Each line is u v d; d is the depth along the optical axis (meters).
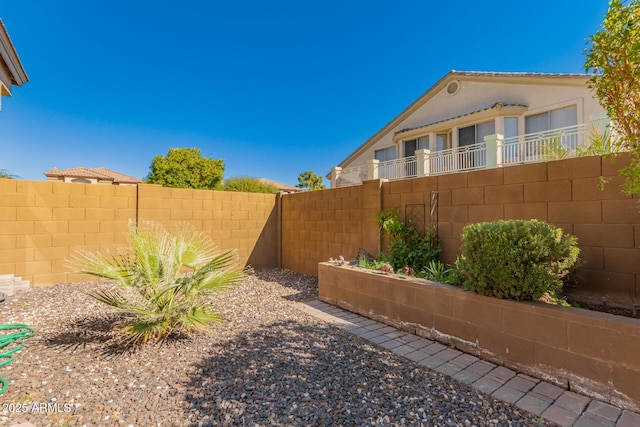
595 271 3.72
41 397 2.55
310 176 32.31
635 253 3.44
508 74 10.72
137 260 3.86
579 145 6.46
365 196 6.91
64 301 5.42
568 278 3.88
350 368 3.16
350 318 4.88
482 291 3.46
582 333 2.73
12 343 3.65
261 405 2.48
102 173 21.42
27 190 6.35
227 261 4.49
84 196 6.95
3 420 2.24
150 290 3.84
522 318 3.13
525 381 2.96
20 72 4.92
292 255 9.29
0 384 2.73
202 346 3.66
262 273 8.84
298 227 9.05
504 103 10.69
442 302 3.88
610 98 2.68
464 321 3.65
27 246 6.33
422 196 5.79
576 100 9.44
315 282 7.62
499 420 2.34
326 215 8.05
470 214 5.04
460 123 11.80
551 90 9.97
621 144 2.90
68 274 6.75
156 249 4.02
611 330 2.57
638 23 2.37
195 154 22.78
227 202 8.95
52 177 18.98
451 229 5.31
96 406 2.44
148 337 3.76
